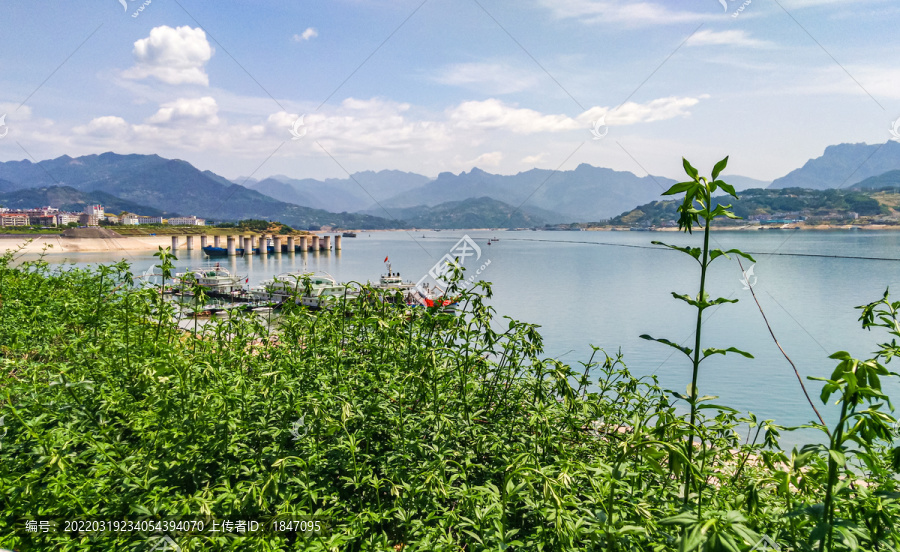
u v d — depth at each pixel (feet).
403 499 12.28
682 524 6.87
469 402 16.20
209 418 13.65
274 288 21.35
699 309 8.70
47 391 15.24
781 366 65.26
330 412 14.48
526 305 135.85
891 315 10.86
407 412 15.66
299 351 19.02
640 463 13.05
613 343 85.87
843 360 7.33
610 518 8.79
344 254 444.55
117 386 17.04
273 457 13.44
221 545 10.22
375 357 18.31
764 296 131.54
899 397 39.27
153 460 12.70
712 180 8.12
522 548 10.39
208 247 394.73
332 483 13.73
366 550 10.67
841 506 9.06
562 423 15.56
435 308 17.95
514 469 10.12
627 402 17.74
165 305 19.93
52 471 11.85
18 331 19.63
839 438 7.22
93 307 23.72
